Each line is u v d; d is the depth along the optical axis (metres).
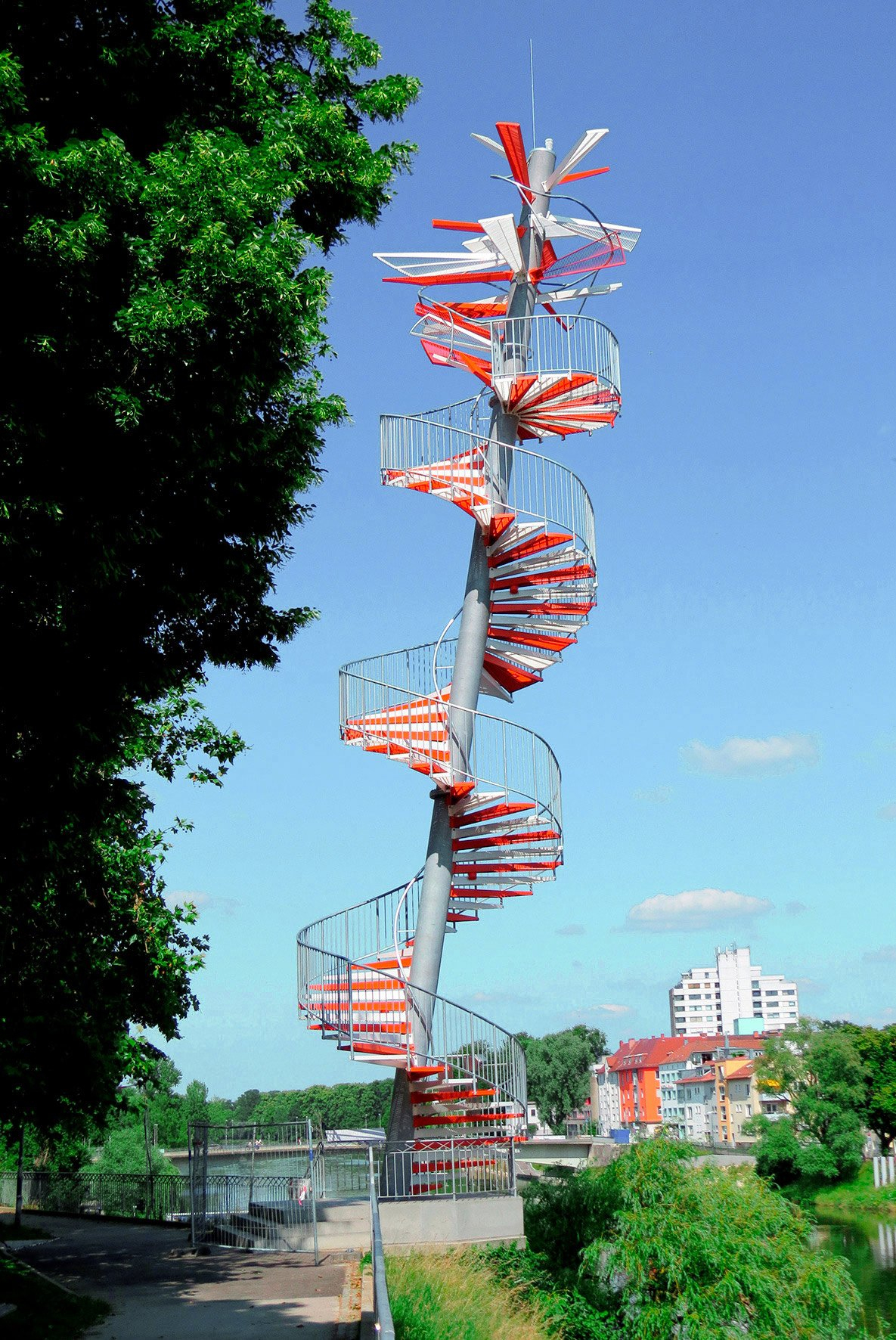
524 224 21.94
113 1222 26.33
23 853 9.56
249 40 10.72
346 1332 10.30
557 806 20.00
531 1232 18.66
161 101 10.13
